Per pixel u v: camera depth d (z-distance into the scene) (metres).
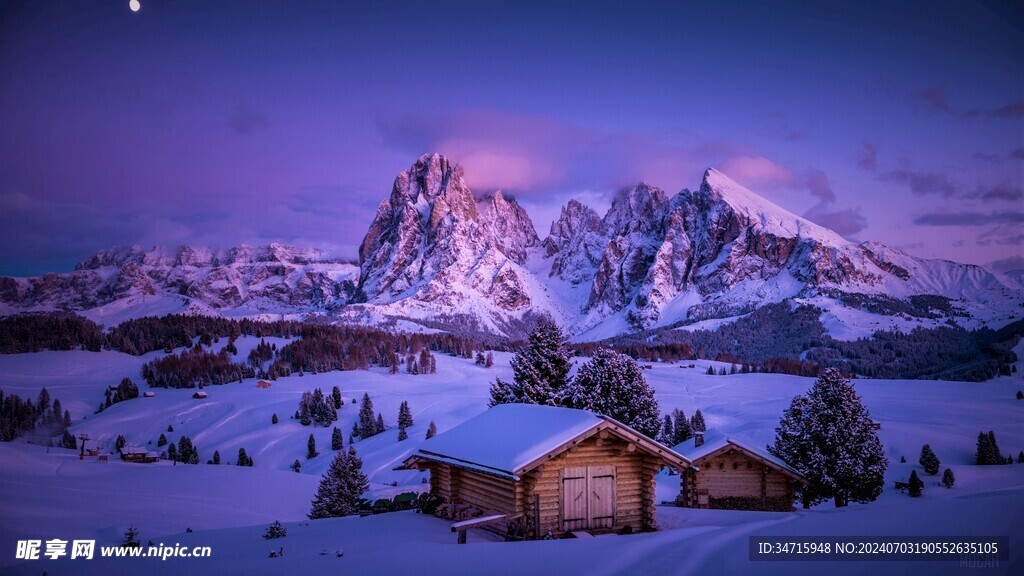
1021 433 167.50
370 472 134.00
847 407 40.75
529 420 26.62
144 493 82.56
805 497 41.72
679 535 19.73
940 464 136.62
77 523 52.62
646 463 24.78
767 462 35.31
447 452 26.91
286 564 18.11
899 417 193.50
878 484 40.62
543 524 22.66
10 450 115.69
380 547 20.53
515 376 49.78
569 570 15.72
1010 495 23.02
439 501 29.02
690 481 35.09
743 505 35.19
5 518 50.41
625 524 24.23
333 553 19.67
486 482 25.03
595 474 23.89
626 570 15.44
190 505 74.44
